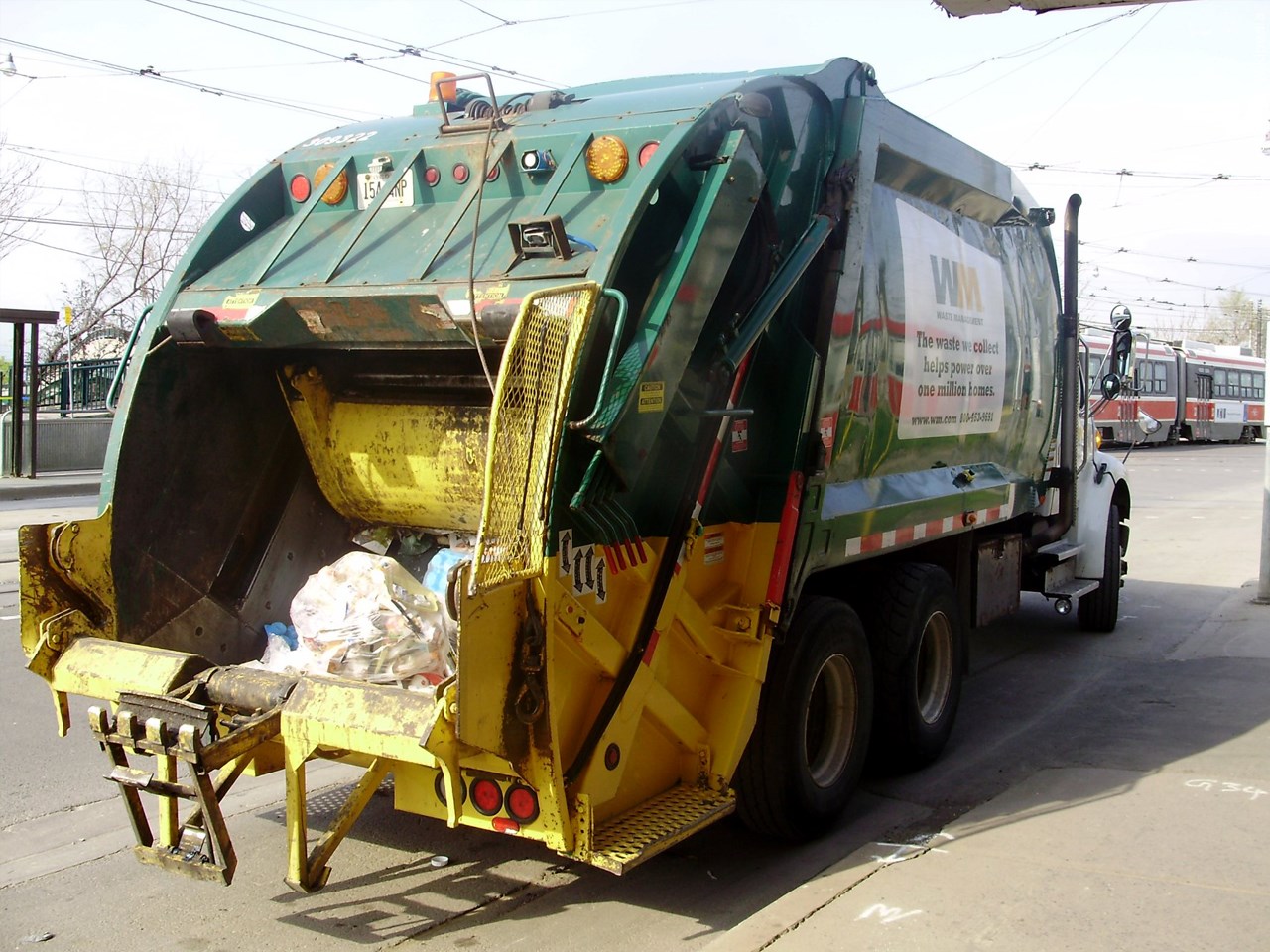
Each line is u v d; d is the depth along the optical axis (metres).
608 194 4.09
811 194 4.87
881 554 5.57
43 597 4.17
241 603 4.85
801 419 4.62
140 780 3.71
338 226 4.72
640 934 4.07
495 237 4.18
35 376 21.86
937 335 5.98
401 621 4.11
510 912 4.26
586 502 3.65
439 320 4.04
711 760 4.32
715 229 4.02
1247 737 6.03
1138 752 5.86
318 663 4.11
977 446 6.74
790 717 4.66
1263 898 3.86
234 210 4.85
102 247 35.41
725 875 4.62
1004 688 7.53
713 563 4.43
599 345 3.62
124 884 4.51
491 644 3.33
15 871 4.64
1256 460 34.62
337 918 4.20
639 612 3.98
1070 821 4.66
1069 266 8.04
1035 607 10.38
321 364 4.93
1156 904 3.83
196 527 4.70
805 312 4.80
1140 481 25.95
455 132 4.63
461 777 3.80
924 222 5.98
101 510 4.39
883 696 5.62
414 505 4.82
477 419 4.47
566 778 3.71
